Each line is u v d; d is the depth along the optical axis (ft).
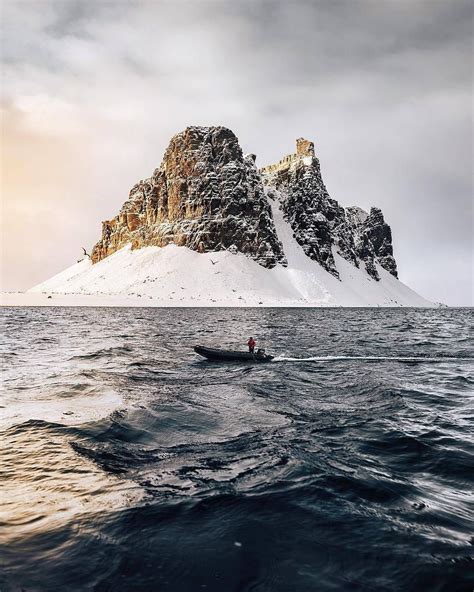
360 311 533.55
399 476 31.01
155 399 56.59
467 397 59.57
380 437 40.63
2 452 35.45
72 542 21.80
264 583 18.62
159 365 89.30
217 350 98.22
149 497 27.22
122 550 21.09
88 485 29.12
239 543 21.81
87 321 255.70
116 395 58.65
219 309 497.46
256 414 49.55
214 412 50.11
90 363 90.07
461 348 126.31
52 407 51.11
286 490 28.30
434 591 18.13
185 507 25.79
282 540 22.12
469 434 41.91
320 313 434.30
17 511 25.30
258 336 165.89
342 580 18.85
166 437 40.19
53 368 82.38
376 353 113.09
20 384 65.92
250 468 32.40
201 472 31.60
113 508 25.67
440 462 33.86
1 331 175.94
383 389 64.85
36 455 34.76
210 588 18.26
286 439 40.01
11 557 20.39
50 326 209.97
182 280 620.90
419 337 166.81
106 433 40.60
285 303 599.98
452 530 23.29
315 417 48.26
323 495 27.55
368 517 24.66
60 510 25.44
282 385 68.44
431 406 53.98
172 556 20.61
